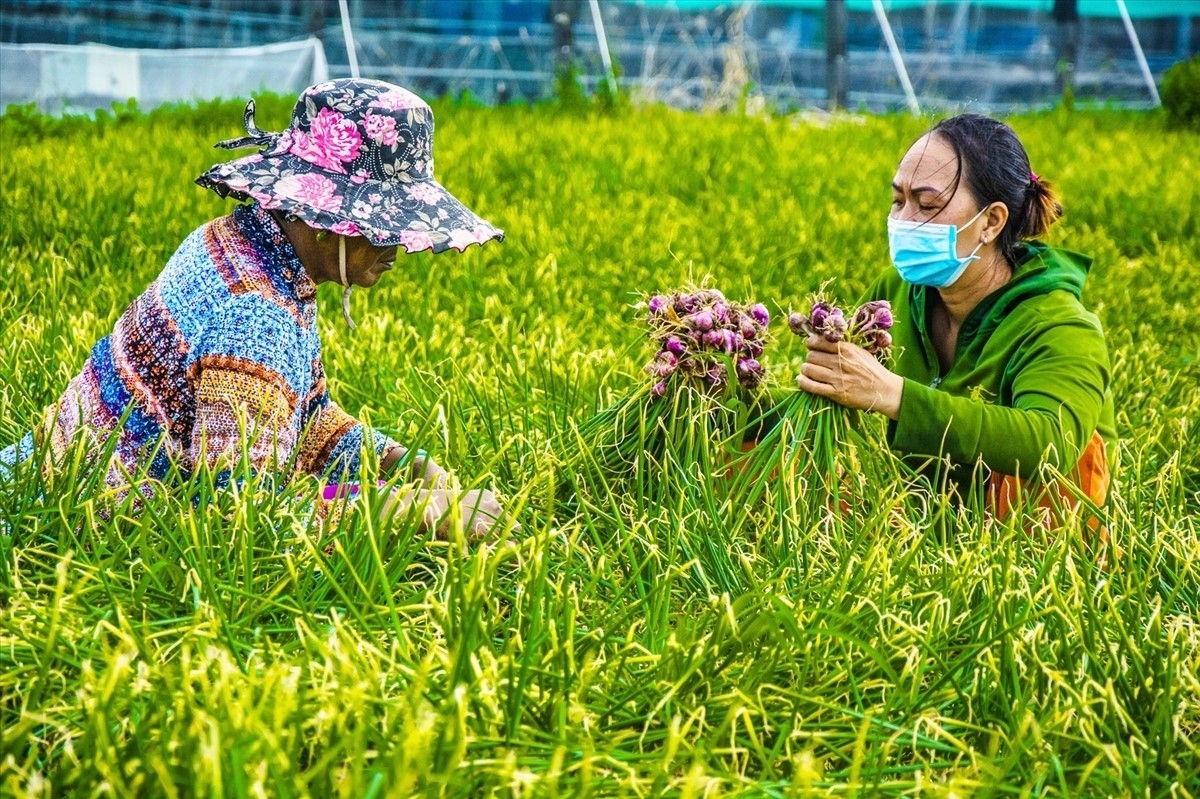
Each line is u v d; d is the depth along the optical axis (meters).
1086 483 3.51
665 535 3.20
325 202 2.89
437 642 2.60
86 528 2.84
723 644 2.61
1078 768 2.42
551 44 18.98
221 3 17.67
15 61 14.78
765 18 19.80
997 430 3.28
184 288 2.95
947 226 3.49
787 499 3.20
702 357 3.45
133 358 2.98
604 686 2.56
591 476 3.41
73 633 2.50
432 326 5.29
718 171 9.65
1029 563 3.13
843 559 3.00
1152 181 10.24
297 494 3.07
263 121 12.42
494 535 3.11
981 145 3.50
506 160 9.52
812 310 3.32
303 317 3.05
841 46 20.03
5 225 6.68
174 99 15.61
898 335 3.82
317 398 3.40
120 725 2.24
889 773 2.38
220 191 3.04
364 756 2.12
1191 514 3.82
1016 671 2.59
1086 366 3.44
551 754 2.30
